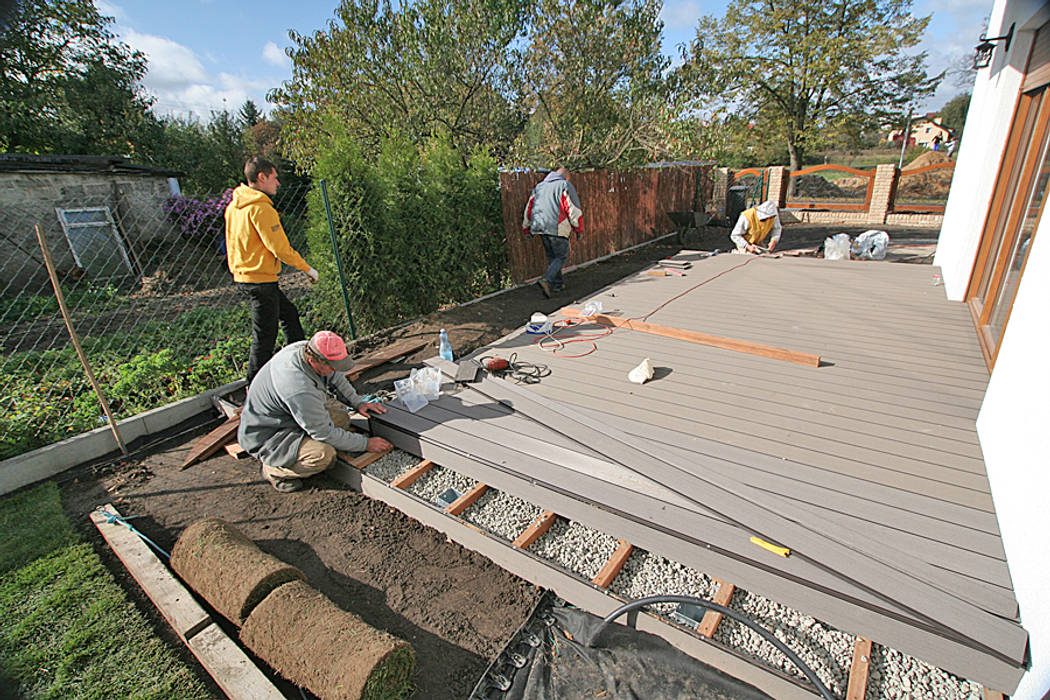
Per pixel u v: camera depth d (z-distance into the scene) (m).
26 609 2.15
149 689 1.81
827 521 1.94
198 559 2.13
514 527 2.47
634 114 11.04
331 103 8.88
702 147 12.22
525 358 3.79
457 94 9.98
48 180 8.98
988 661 1.50
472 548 2.46
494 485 2.58
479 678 1.88
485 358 3.81
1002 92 4.01
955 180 5.55
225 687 1.73
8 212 8.42
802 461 2.34
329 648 1.72
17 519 2.71
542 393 3.19
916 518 1.95
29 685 1.82
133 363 4.28
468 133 10.64
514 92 10.65
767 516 1.98
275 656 1.83
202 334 5.59
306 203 5.38
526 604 2.20
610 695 1.75
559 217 6.20
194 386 4.09
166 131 16.36
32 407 3.63
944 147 26.38
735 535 1.95
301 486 2.99
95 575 2.33
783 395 2.99
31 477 3.04
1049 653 1.32
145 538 2.53
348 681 1.64
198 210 8.45
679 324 4.29
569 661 1.89
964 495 2.06
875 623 1.67
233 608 1.98
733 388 3.11
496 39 9.59
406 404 3.21
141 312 7.20
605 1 10.15
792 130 20.56
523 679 1.85
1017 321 1.99
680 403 2.96
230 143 17.45
